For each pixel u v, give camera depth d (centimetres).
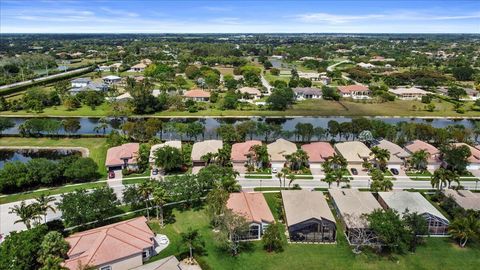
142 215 7431
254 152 9875
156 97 16675
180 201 8038
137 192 7106
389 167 9925
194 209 7700
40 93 17112
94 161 10144
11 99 17775
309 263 5984
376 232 6147
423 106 17588
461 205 7344
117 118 15250
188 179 7731
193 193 7562
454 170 9812
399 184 9056
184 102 16912
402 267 5906
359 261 6050
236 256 6159
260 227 6662
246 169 9862
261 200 7581
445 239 6700
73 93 18638
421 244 6531
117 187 8738
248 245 6506
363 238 6281
